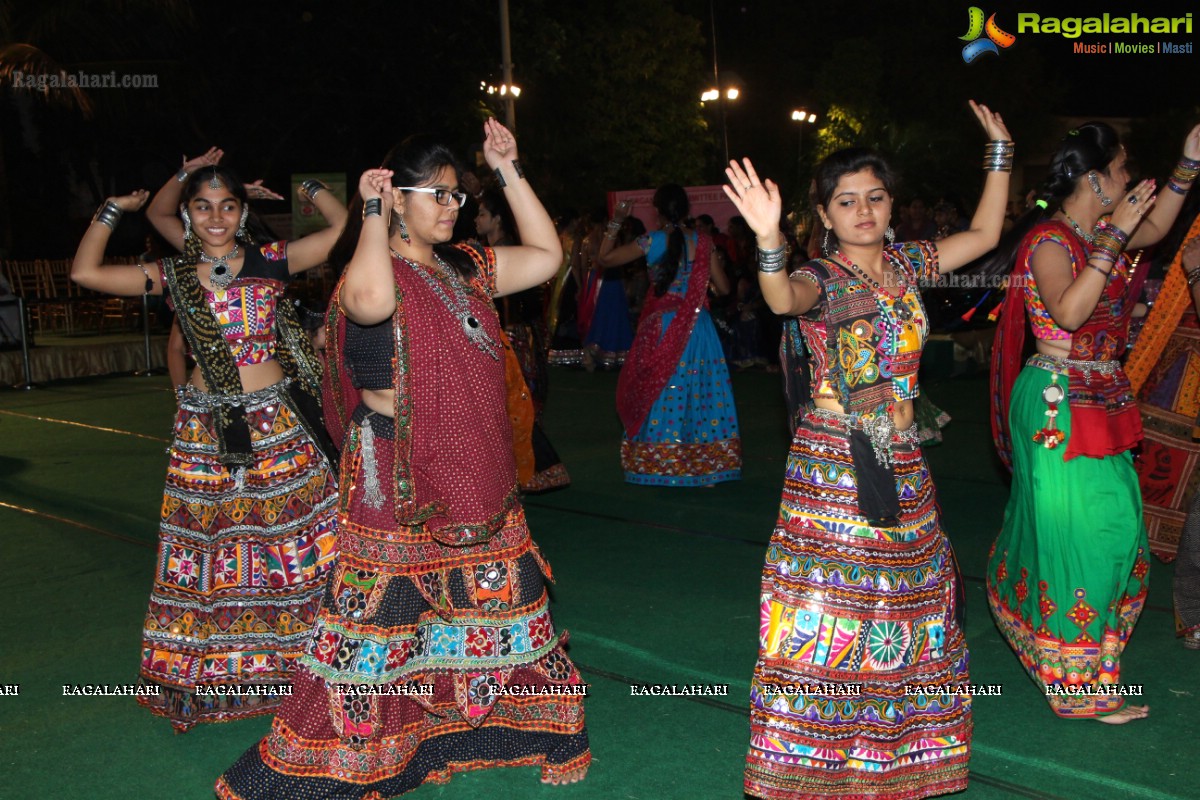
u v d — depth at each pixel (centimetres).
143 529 619
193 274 370
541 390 670
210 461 368
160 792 331
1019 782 327
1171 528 506
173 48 1625
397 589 305
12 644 449
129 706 392
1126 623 381
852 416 294
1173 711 372
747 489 691
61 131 1748
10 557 569
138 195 384
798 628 294
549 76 2356
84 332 1609
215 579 371
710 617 466
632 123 2577
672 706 382
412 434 296
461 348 300
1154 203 377
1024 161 3061
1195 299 427
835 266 300
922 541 300
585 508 650
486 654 314
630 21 2520
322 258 387
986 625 457
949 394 1023
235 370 369
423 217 302
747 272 1253
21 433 932
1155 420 506
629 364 699
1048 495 367
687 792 325
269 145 1808
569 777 332
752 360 1240
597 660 423
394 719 311
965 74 2970
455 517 299
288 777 304
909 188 2730
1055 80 3106
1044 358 374
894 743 296
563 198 2431
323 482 378
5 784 336
